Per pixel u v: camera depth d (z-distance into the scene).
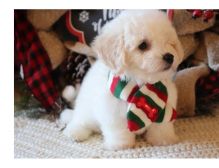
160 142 0.67
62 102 0.80
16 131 0.73
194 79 0.74
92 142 0.69
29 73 0.79
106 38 0.62
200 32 0.77
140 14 0.61
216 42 0.74
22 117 0.77
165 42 0.60
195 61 0.78
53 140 0.70
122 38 0.60
